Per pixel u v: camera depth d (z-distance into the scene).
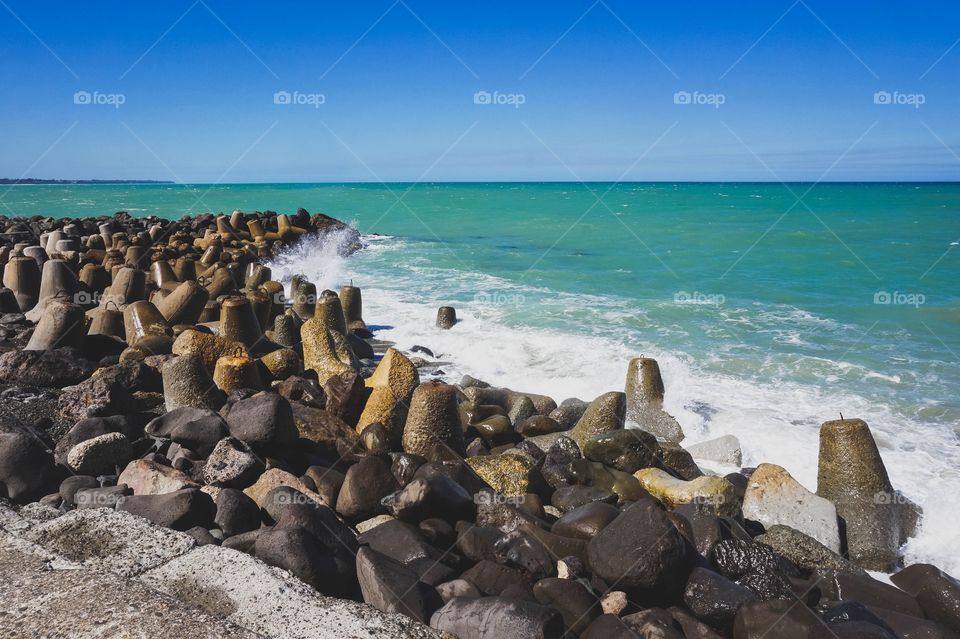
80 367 9.44
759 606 4.85
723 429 9.69
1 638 3.71
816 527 6.66
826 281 20.70
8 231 29.48
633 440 7.61
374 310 17.81
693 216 45.34
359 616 4.07
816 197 68.19
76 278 14.52
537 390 11.57
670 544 5.02
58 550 4.71
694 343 13.93
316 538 4.89
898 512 7.06
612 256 27.70
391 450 7.91
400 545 5.30
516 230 39.75
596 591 5.09
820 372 12.01
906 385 11.30
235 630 3.77
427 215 51.03
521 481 7.00
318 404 8.81
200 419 7.12
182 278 17.66
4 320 12.59
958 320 15.52
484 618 4.12
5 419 7.61
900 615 5.11
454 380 12.06
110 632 3.74
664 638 4.58
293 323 13.19
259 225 30.42
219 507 5.68
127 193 98.44
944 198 64.06
